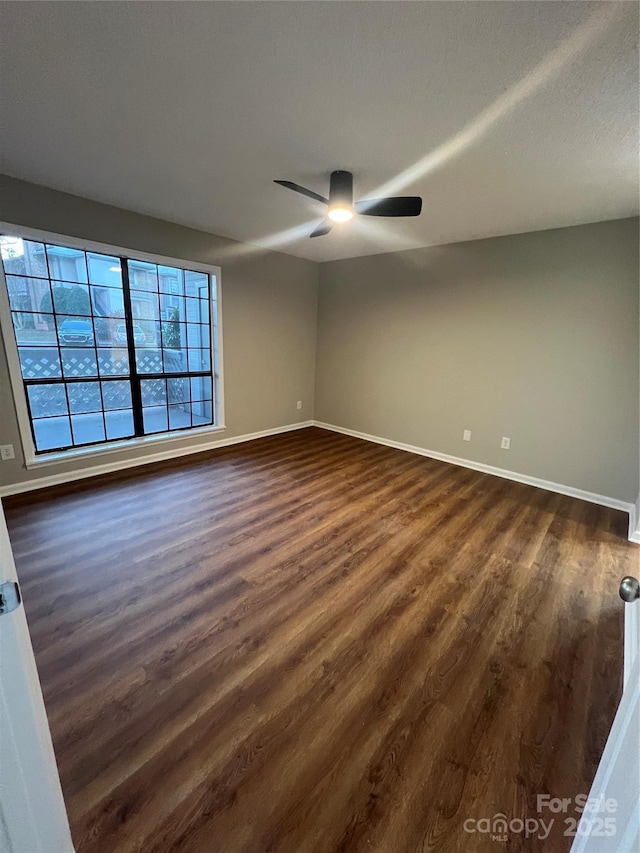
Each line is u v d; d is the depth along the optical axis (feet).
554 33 4.06
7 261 9.86
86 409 11.67
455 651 5.52
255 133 6.41
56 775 2.67
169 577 6.89
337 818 3.54
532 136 6.16
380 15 3.94
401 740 4.25
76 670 4.96
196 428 14.19
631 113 5.41
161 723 4.33
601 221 9.91
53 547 7.70
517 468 12.27
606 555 8.09
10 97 5.54
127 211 10.68
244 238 13.32
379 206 7.50
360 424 16.66
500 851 3.35
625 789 2.08
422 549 8.12
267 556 7.64
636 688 2.40
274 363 16.17
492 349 12.33
